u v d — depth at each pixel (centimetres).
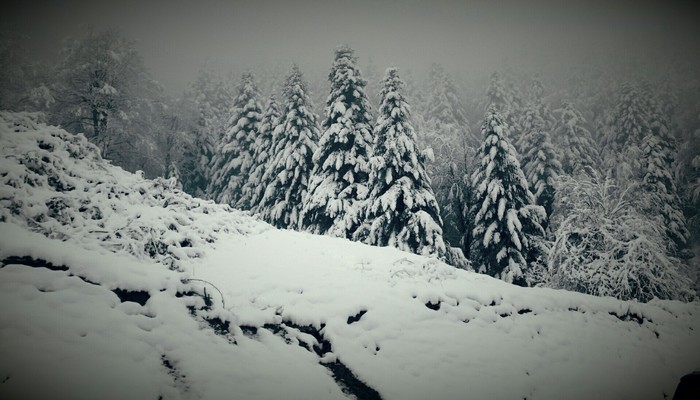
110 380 388
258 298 676
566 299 909
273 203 2397
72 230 666
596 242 1566
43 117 948
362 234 1859
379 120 1895
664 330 891
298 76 2414
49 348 394
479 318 762
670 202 2430
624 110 3072
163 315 532
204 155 3403
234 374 482
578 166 2378
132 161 2714
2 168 692
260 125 2778
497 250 1944
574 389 615
